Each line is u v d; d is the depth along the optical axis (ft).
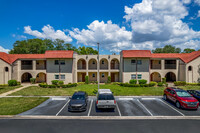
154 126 30.35
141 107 43.98
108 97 41.32
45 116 36.32
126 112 39.50
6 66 85.30
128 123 31.99
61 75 88.99
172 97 46.83
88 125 30.73
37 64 99.19
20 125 30.63
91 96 59.16
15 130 28.04
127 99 53.83
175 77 93.86
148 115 37.24
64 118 35.19
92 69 101.24
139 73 87.04
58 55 87.04
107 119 34.60
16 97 56.65
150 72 89.81
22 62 98.12
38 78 100.17
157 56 89.51
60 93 63.57
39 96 58.54
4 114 37.04
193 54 87.97
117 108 43.04
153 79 100.32
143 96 58.23
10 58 90.48
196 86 76.43
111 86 80.69
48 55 87.40
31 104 46.68
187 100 41.01
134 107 44.01
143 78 87.04
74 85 80.94
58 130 28.02
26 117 35.76
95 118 35.24
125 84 79.15
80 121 33.14
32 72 91.81
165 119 34.63
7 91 67.72
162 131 27.78
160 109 42.06
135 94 60.90
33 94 61.72
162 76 89.04
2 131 27.61
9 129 28.55
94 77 104.06
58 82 83.66
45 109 41.98
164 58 88.84
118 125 30.81
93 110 41.29
